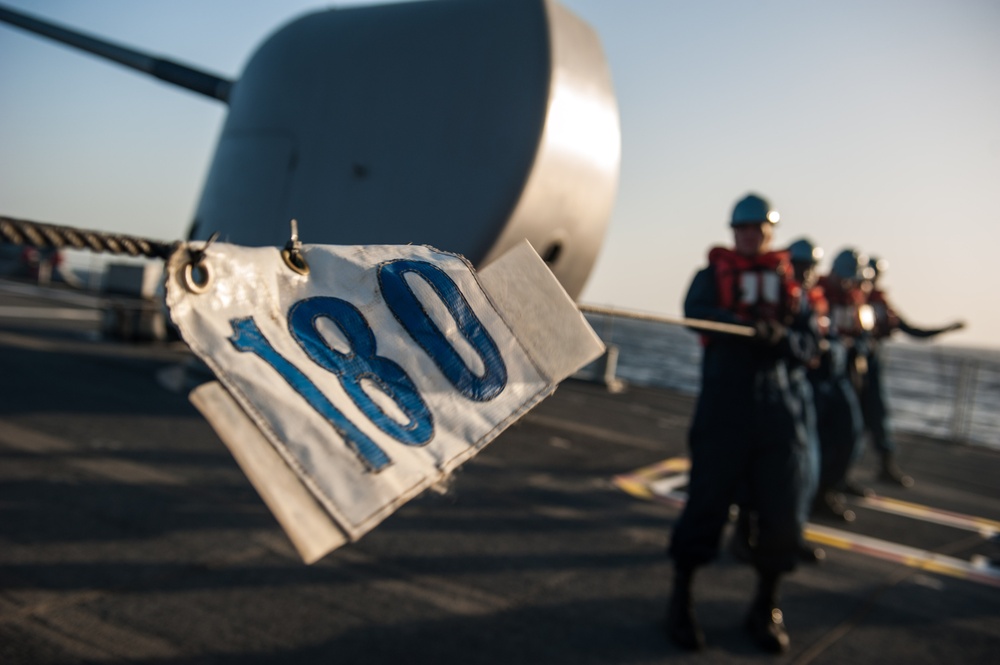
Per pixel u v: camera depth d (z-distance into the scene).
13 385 6.71
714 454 3.14
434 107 4.49
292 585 3.31
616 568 3.96
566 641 3.06
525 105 4.57
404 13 4.71
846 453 5.42
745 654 3.14
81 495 4.14
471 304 0.88
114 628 2.78
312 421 0.68
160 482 4.52
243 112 5.02
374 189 4.45
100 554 3.41
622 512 5.05
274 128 4.78
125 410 6.26
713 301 3.35
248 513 4.15
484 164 4.49
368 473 0.68
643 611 3.44
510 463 6.05
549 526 4.55
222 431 0.63
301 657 2.71
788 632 3.41
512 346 0.88
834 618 3.61
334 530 0.64
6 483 4.19
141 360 8.82
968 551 4.99
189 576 3.29
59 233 0.63
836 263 6.31
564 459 6.45
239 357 0.67
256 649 2.74
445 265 0.89
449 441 0.77
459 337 0.85
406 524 4.28
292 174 4.67
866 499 6.32
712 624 3.41
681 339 132.50
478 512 4.65
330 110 4.61
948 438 10.97
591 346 0.92
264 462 0.64
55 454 4.83
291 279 0.77
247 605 3.08
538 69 4.66
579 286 5.75
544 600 3.44
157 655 2.62
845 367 5.55
